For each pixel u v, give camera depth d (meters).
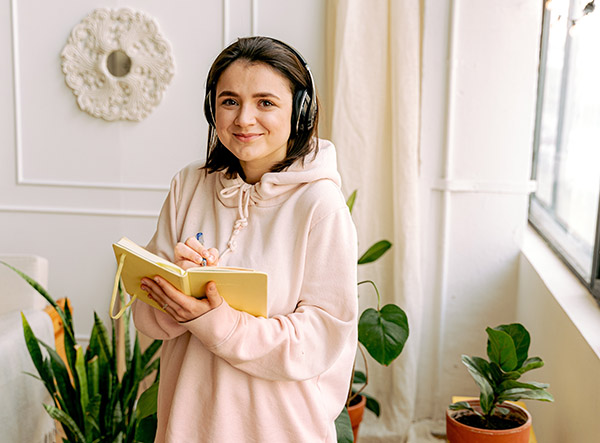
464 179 2.81
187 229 1.34
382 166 2.84
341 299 1.24
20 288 2.44
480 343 2.91
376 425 2.90
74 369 2.16
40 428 2.18
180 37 3.03
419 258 2.80
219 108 1.21
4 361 1.97
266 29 2.98
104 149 3.15
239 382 1.24
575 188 2.48
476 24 2.71
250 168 1.30
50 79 3.11
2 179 3.21
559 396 2.09
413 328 2.82
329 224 1.24
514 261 2.85
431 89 2.77
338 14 2.74
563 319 2.06
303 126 1.27
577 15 2.39
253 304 1.20
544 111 3.10
